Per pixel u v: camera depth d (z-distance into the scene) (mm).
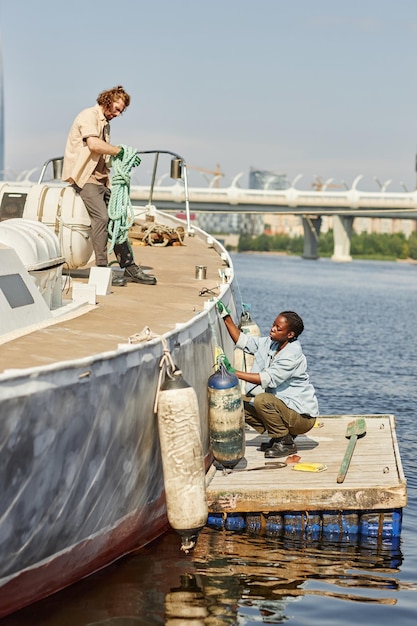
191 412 6984
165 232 14172
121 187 10281
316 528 8195
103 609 6391
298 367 8977
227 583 7012
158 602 6590
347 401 17078
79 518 6371
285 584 7043
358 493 8016
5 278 7270
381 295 57969
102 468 6430
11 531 5660
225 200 108562
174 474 6988
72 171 10250
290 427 9039
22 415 5434
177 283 10938
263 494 8047
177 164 15242
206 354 8648
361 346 27562
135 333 7750
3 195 10453
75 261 10539
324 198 111875
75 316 8312
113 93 10109
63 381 5754
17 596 6105
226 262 12539
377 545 7996
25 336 7168
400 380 20172
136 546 7648
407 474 11102
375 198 109688
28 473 5621
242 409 8586
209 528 8242
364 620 6480
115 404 6406
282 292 56594
